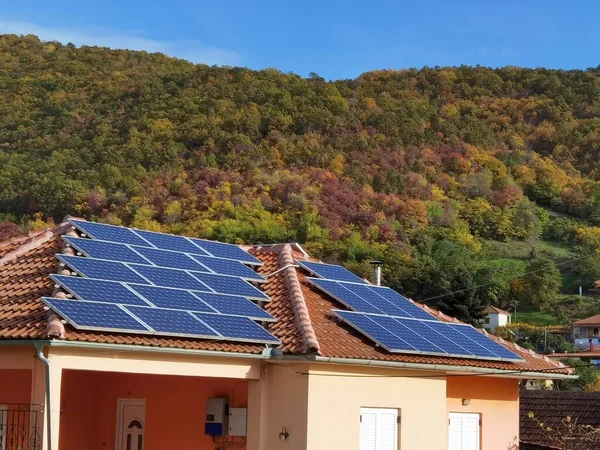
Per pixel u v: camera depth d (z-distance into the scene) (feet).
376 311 64.95
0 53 446.19
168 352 50.19
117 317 49.52
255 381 55.83
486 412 69.62
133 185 304.09
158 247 63.82
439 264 284.82
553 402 89.71
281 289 64.69
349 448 56.34
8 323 48.75
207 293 58.13
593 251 384.88
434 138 415.85
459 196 386.73
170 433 60.08
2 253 61.82
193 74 404.77
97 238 61.46
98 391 62.59
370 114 405.80
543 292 339.36
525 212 396.98
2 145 347.97
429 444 61.31
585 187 436.35
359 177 350.02
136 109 371.97
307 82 415.23
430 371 61.82
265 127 367.66
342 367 56.39
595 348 279.49
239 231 290.35
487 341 69.92
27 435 47.73
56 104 383.65
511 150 450.71
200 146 344.90
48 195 288.10
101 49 455.63
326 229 303.07
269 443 55.36
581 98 502.79
